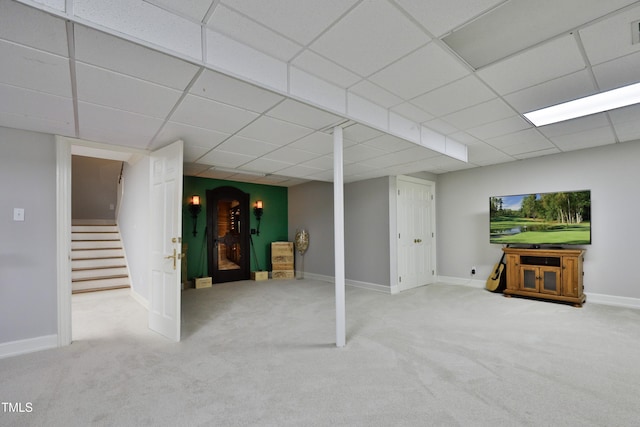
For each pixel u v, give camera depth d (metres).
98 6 1.50
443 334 3.21
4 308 2.78
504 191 5.40
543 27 1.89
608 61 2.26
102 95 2.20
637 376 2.28
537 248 4.86
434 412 1.86
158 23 1.67
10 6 1.33
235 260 6.72
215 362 2.60
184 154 4.05
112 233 6.91
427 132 3.69
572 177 4.69
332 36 1.97
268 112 2.58
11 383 2.26
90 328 3.54
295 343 3.01
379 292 5.37
